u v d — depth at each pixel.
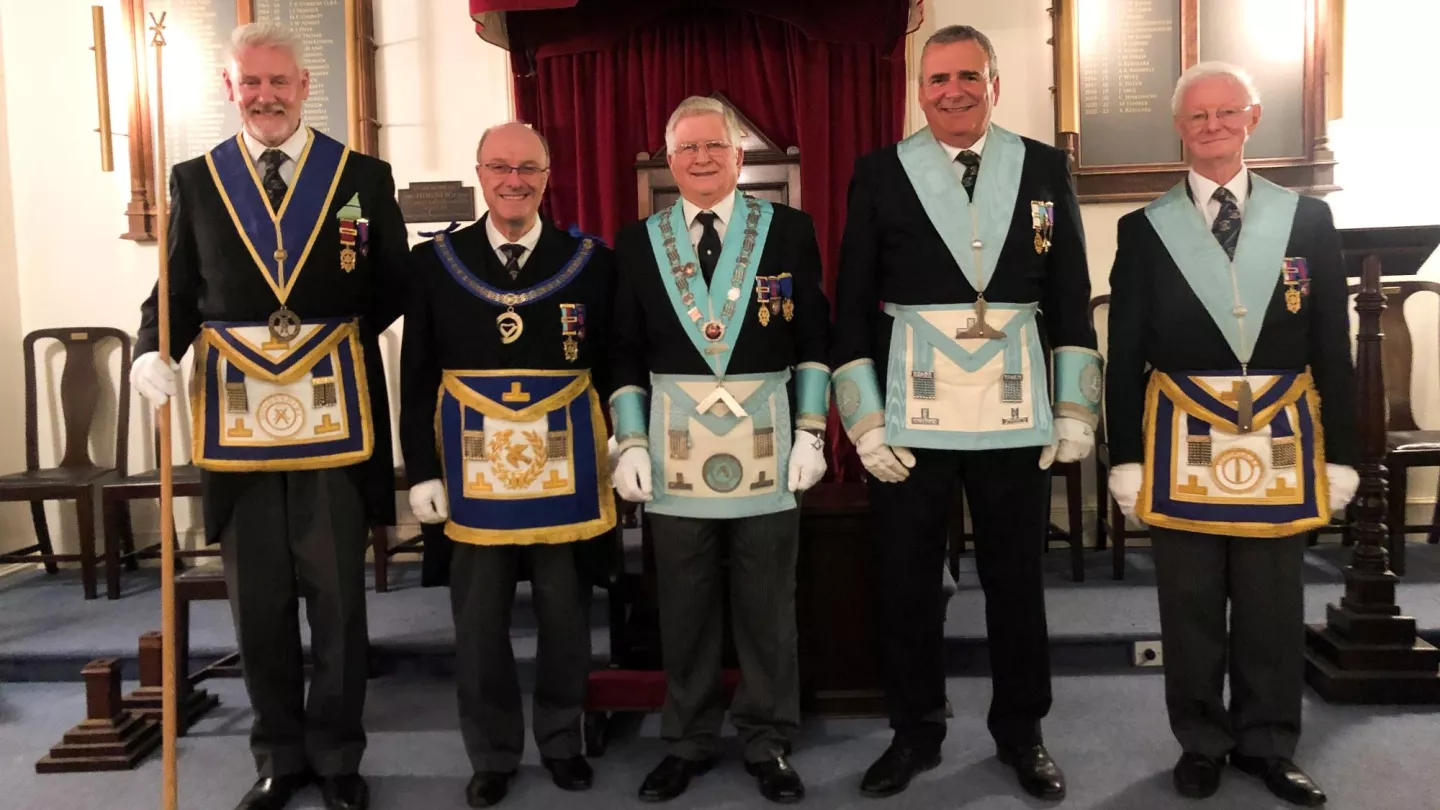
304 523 2.00
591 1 3.68
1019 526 1.99
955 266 1.95
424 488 2.02
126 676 2.97
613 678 2.35
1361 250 2.48
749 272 2.01
